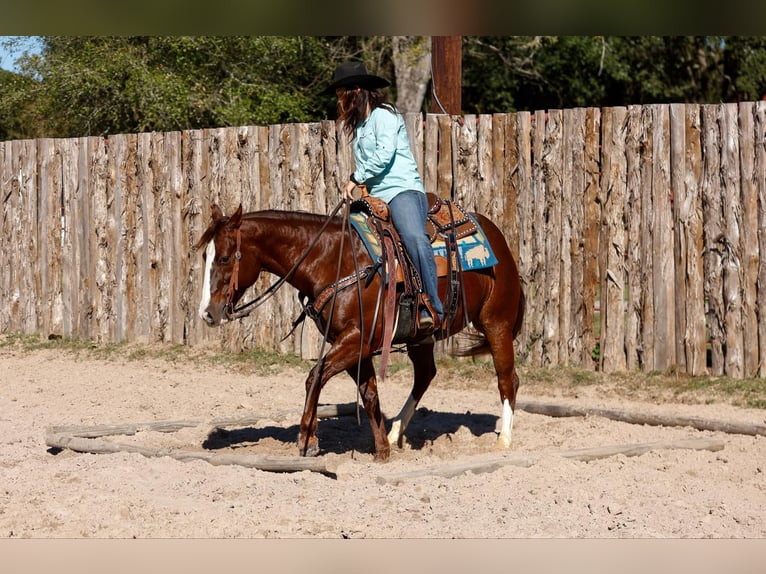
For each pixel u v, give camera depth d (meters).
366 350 8.98
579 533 7.10
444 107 15.16
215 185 15.97
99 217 17.31
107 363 16.17
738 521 7.41
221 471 8.79
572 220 13.66
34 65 23.83
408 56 23.30
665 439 10.22
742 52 34.34
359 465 8.95
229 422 11.02
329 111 26.89
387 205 9.11
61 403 12.91
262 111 23.64
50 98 23.92
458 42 15.12
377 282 8.95
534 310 14.05
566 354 13.83
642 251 13.21
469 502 7.86
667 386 12.76
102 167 17.25
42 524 7.35
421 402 12.72
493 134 14.16
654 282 13.12
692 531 7.15
